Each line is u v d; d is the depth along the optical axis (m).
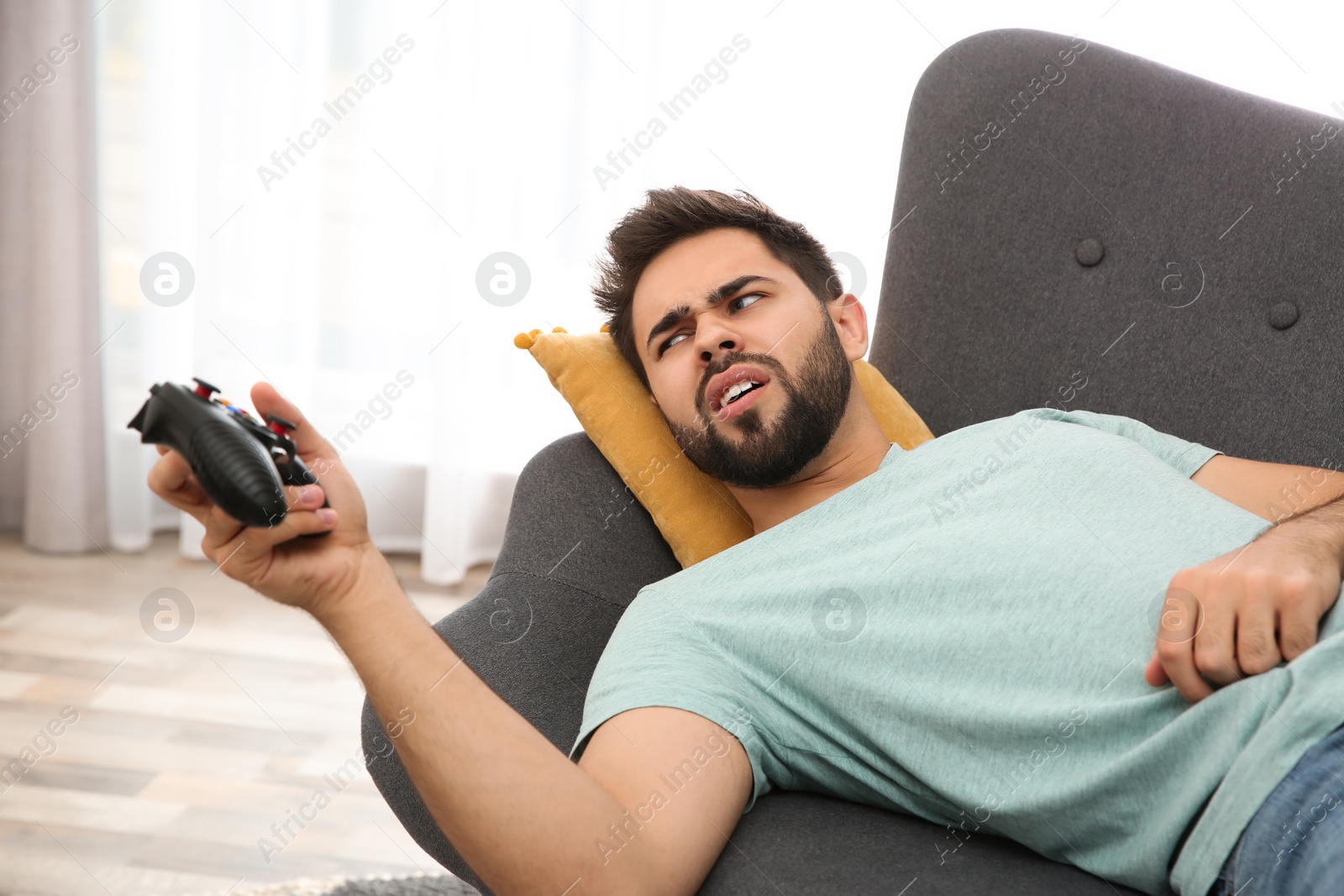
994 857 0.84
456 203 2.54
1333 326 1.18
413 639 0.77
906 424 1.29
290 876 1.41
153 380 2.67
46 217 2.58
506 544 1.23
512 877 0.73
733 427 1.11
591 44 2.47
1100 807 0.80
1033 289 1.33
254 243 2.61
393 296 2.63
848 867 0.81
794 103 2.42
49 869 1.39
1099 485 0.99
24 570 2.54
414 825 1.00
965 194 1.36
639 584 1.19
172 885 1.37
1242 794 0.73
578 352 1.28
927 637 0.89
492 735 0.75
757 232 1.19
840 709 0.90
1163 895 0.79
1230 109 1.26
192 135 2.62
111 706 1.88
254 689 1.98
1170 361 1.26
